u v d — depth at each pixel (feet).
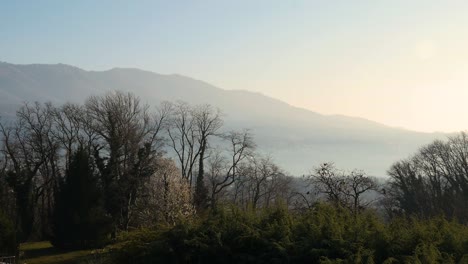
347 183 124.98
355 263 44.65
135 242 56.59
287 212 59.77
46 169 195.21
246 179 199.62
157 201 155.74
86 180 153.79
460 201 166.40
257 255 52.95
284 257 50.47
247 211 59.93
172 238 54.90
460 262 42.78
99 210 153.99
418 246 47.32
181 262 53.78
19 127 188.44
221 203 62.44
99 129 176.35
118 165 173.58
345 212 60.70
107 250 66.59
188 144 188.85
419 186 185.47
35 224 204.85
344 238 50.80
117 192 167.12
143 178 166.71
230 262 53.01
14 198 197.98
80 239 150.30
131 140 173.68
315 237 51.44
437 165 188.44
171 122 187.93
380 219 59.06
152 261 53.93
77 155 156.76
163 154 177.78
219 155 193.67
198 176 186.70
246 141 193.47
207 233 55.36
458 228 53.47
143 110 195.11
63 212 152.15
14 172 187.32
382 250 48.42
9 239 122.83
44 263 130.62
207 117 191.42
